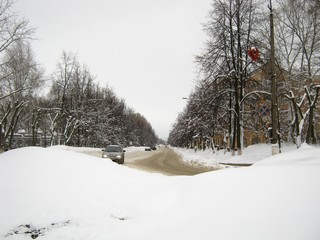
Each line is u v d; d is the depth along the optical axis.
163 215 5.70
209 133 44.28
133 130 110.88
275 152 11.42
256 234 3.83
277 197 4.69
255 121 33.06
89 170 8.03
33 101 41.44
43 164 7.90
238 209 4.75
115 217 6.09
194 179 7.25
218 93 25.83
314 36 25.52
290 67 27.50
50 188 6.85
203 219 4.86
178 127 78.88
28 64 33.03
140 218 5.88
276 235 3.66
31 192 6.62
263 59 22.50
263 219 4.14
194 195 6.15
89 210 6.25
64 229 5.65
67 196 6.65
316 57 25.97
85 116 50.00
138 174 8.79
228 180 6.23
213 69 24.78
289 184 5.02
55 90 46.75
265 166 6.70
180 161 30.56
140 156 38.78
